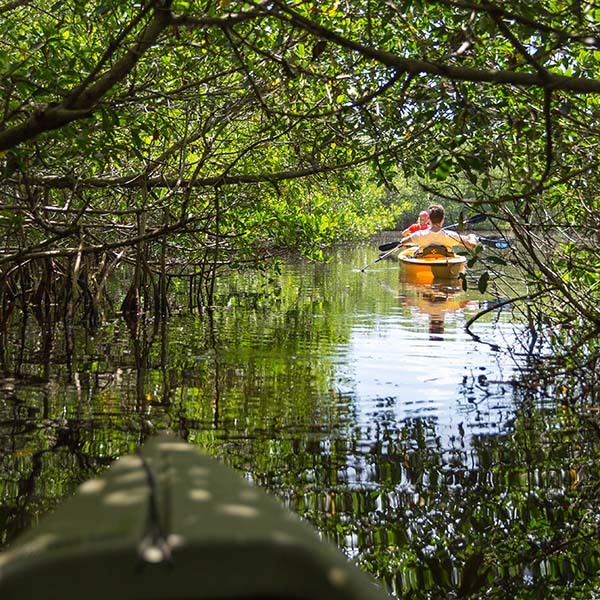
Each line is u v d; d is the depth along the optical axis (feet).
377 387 19.03
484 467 13.43
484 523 11.31
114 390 18.42
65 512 3.92
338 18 19.81
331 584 3.23
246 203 31.14
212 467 4.83
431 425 15.93
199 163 25.04
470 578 9.78
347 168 27.55
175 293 38.78
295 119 24.49
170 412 16.48
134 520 3.57
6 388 18.47
